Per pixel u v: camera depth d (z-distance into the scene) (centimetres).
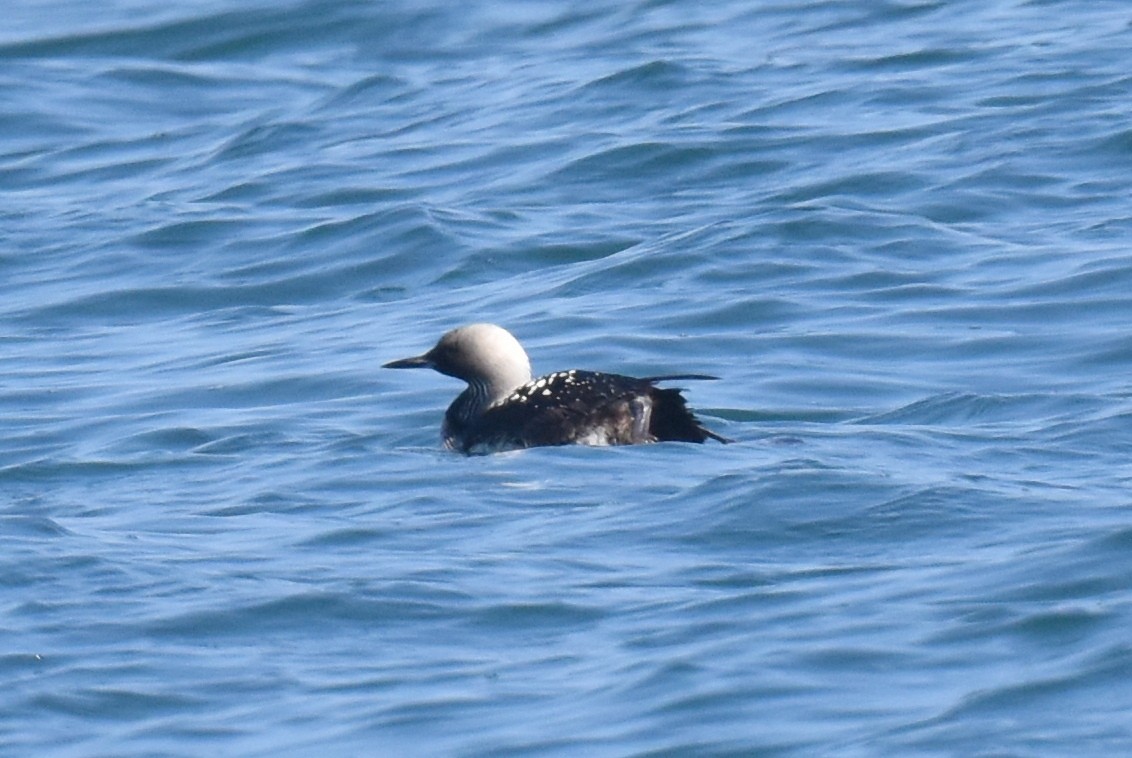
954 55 2800
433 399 1705
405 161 2588
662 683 985
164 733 973
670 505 1273
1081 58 2720
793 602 1084
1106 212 2144
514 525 1264
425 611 1112
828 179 2322
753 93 2702
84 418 1723
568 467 1380
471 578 1157
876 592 1090
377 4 3344
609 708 963
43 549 1242
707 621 1065
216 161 2722
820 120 2556
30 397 1809
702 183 2383
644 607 1098
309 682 1026
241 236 2341
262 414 1695
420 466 1427
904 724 923
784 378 1702
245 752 948
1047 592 1066
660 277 2033
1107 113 2461
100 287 2211
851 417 1586
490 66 3045
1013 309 1853
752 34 3039
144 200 2547
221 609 1121
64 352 1989
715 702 960
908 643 1015
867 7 3117
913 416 1570
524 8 3309
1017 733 909
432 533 1257
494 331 1531
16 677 1037
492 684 1008
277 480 1430
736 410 1614
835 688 969
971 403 1579
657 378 1480
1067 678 957
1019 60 2744
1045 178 2272
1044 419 1509
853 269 2011
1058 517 1197
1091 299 1856
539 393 1470
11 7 3547
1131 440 1421
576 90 2803
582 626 1079
